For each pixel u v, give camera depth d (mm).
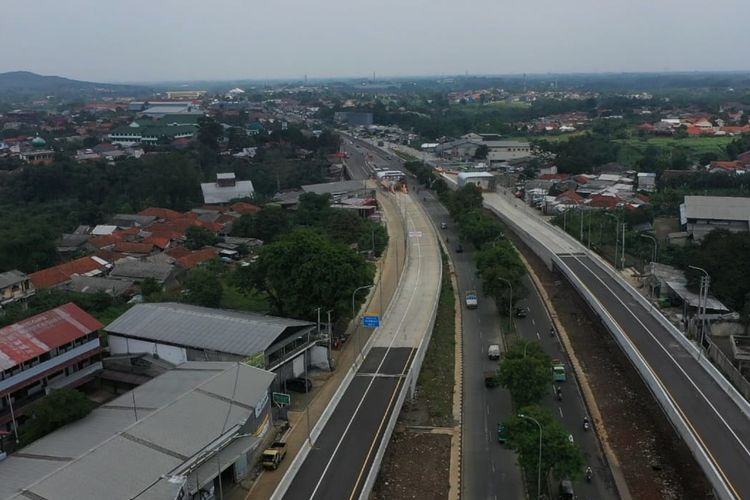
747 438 57312
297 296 87500
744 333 87750
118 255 126938
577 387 80375
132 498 46156
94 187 184000
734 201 134625
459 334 97625
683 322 94062
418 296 108938
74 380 71688
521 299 109312
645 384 78938
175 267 115250
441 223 170750
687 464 63719
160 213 160125
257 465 60500
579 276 109812
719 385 68062
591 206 164000
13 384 64938
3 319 87125
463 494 59562
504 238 135625
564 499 57812
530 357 70188
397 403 70500
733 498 48656
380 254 137625
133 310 84312
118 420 58406
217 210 167125
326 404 72750
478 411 74750
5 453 56625
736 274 98000
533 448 56312
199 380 65562
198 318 80562
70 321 73062
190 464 51531
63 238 140875
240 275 94125
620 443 67875
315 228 148125
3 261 118500
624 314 90875
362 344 89188
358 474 57469
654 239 124500
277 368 74250
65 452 52844
